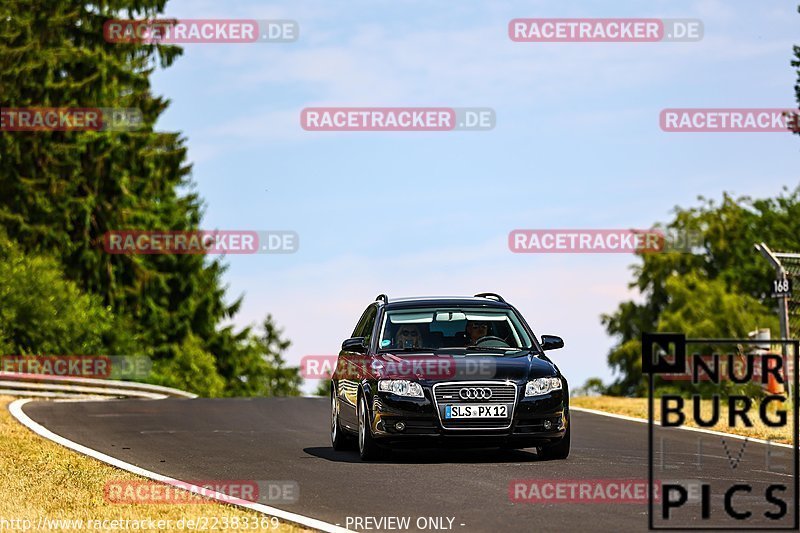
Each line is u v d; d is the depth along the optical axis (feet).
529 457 181.06
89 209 596.70
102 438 213.05
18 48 562.66
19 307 523.29
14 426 232.12
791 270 324.60
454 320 187.32
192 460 181.16
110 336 607.78
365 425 176.14
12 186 582.35
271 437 215.31
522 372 174.91
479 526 121.70
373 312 192.44
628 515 127.54
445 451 190.08
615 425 239.09
